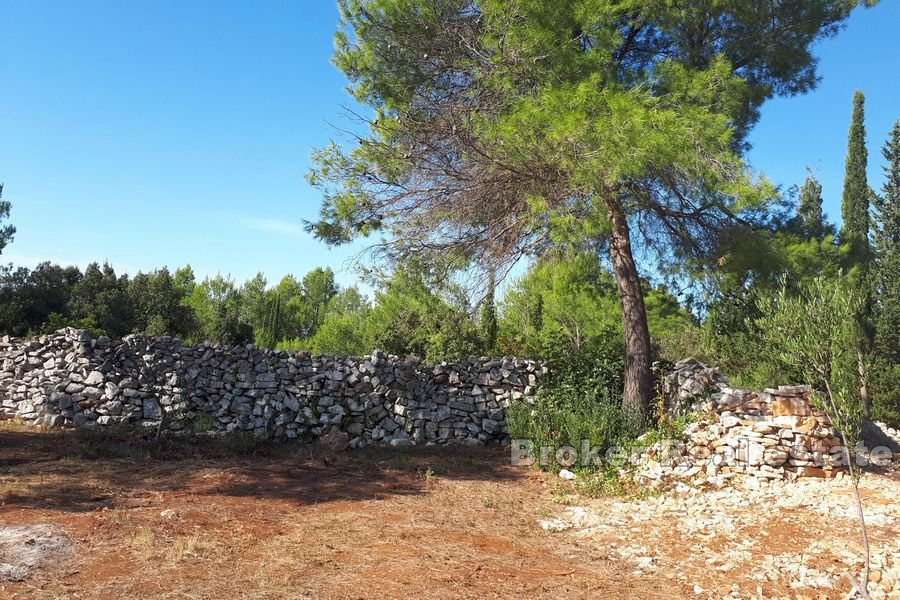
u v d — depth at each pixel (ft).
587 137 31.65
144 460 32.40
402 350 58.85
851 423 18.02
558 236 33.17
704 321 50.39
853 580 16.94
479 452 41.22
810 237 39.91
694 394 36.09
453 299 43.52
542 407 38.93
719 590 17.62
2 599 14.57
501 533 23.24
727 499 27.22
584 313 64.08
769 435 30.07
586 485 30.86
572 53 34.96
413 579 17.62
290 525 22.45
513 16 34.71
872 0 38.27
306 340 121.70
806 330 18.62
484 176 37.58
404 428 43.50
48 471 28.17
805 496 26.50
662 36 39.88
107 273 135.74
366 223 42.80
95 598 15.06
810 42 40.34
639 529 23.93
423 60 40.75
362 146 41.04
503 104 36.68
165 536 20.03
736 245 37.40
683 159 31.27
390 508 25.88
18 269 112.16
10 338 44.75
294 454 36.65
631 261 40.27
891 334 87.04
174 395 41.68
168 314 130.31
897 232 98.58
